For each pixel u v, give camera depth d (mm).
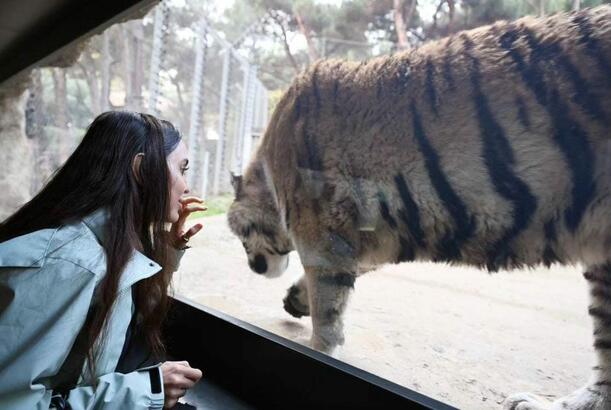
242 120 3912
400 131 2504
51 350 932
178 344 2207
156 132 1202
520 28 2059
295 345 1715
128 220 1089
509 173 2119
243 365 1868
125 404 1070
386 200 2578
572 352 1939
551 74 1972
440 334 2211
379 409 1382
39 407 956
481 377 1926
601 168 1854
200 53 4270
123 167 1111
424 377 1996
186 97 4492
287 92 3127
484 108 2188
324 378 1547
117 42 4844
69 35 3096
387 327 2354
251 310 3049
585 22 1877
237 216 3482
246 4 3691
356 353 2326
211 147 4230
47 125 5676
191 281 3482
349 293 2709
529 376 1873
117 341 1090
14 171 5582
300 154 2943
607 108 1834
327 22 3002
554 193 1989
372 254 2686
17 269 951
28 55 3633
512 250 2166
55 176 1156
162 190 1188
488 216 2217
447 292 2488
